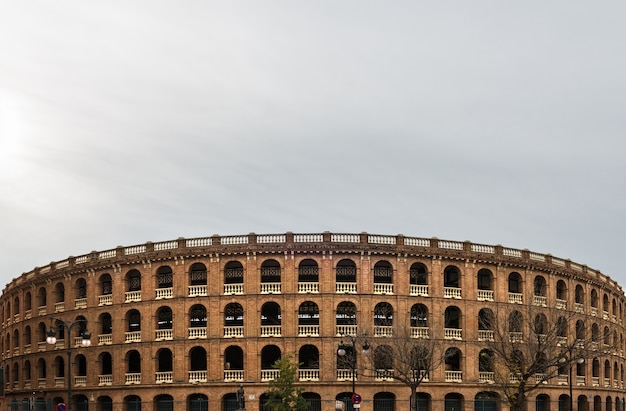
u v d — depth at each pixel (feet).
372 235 263.29
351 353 247.29
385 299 260.21
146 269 272.10
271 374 254.88
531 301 251.19
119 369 270.87
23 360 314.14
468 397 262.88
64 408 193.26
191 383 258.37
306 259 261.85
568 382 292.40
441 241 269.85
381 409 259.60
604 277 328.08
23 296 321.73
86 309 283.79
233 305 266.16
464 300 268.62
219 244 263.70
